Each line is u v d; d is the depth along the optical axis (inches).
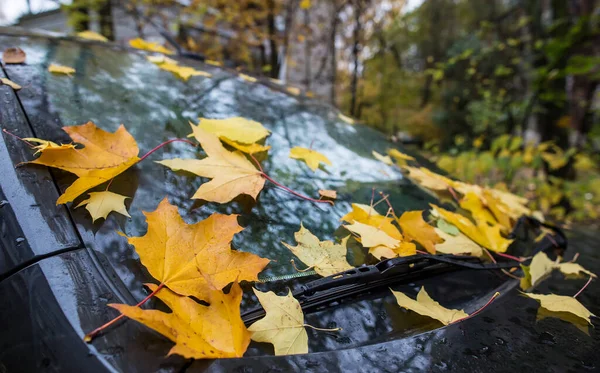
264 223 19.3
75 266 13.6
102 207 16.3
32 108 20.6
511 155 96.2
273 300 15.0
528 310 17.7
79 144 19.5
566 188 92.3
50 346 11.1
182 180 19.8
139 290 13.9
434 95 175.9
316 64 137.7
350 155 28.9
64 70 25.8
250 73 41.1
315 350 13.9
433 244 22.4
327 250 18.7
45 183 16.4
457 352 14.1
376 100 159.3
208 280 14.8
